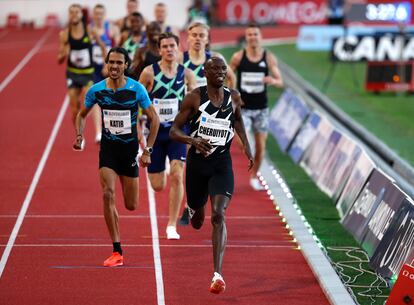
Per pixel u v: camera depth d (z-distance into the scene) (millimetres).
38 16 114312
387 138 48250
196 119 22781
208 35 31094
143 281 23656
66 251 26141
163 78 27203
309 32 91250
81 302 21969
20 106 55062
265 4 116250
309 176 37656
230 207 32062
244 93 33906
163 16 41031
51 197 32781
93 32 42219
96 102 24141
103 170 24281
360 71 75938
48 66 75688
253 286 23562
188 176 23344
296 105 45031
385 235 25016
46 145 42781
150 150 24203
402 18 65750
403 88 63469
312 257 25516
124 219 29922
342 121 50094
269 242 27719
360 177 29797
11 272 24141
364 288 23531
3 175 36375
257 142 34469
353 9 67062
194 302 22203
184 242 27328
